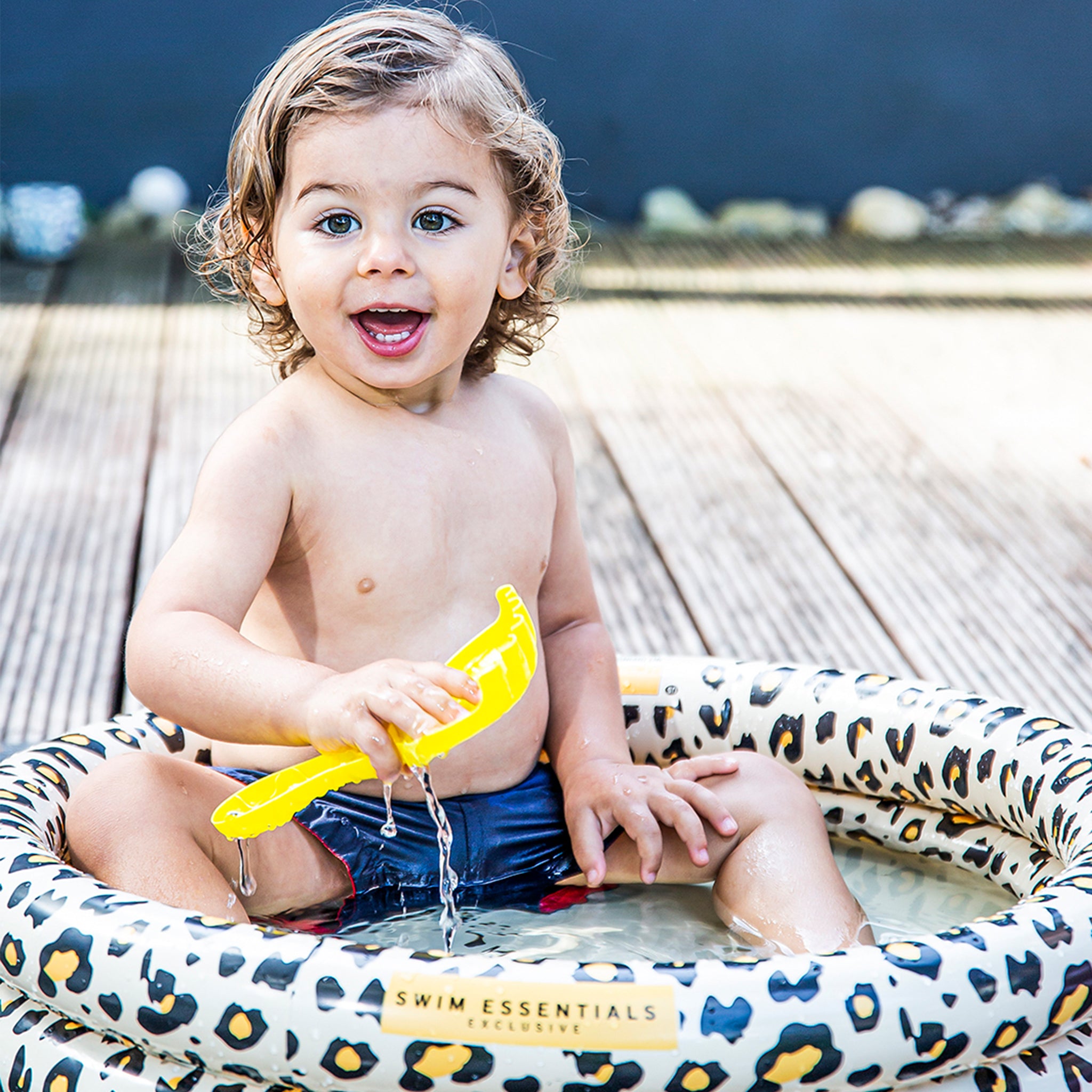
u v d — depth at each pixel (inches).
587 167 234.4
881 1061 36.3
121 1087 38.7
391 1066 35.7
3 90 215.0
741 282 202.5
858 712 58.4
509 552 53.6
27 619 90.4
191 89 219.0
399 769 41.2
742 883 49.7
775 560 104.8
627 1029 35.5
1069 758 50.6
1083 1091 39.5
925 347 171.0
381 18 52.6
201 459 124.2
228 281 80.6
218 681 44.2
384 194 48.1
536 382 152.8
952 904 52.2
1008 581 101.7
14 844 42.8
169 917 38.5
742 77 235.3
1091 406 147.8
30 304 175.5
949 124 240.8
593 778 53.6
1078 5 237.9
